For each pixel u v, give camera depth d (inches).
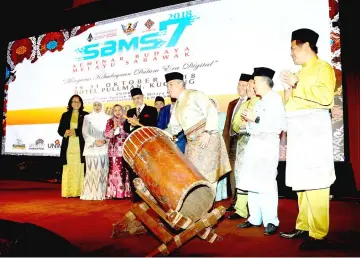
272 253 86.0
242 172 110.9
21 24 279.3
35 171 268.5
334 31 170.2
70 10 257.9
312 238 91.4
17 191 210.1
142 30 229.3
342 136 167.3
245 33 192.7
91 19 252.8
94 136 182.9
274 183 106.0
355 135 169.9
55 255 72.8
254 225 114.7
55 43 267.6
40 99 271.3
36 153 269.7
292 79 94.4
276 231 107.0
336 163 170.6
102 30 247.1
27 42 280.7
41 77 272.5
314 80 92.7
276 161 106.3
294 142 95.9
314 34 96.6
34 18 270.4
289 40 180.7
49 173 262.7
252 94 136.7
